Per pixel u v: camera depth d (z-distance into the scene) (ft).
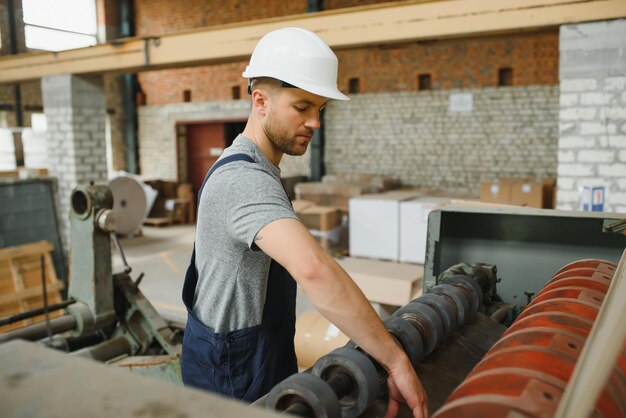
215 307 4.34
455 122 26.07
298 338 8.14
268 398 2.97
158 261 18.57
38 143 26.40
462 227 6.09
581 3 11.04
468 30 12.27
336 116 29.12
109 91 35.06
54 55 20.67
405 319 3.80
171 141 34.68
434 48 26.07
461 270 5.46
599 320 2.46
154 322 8.71
